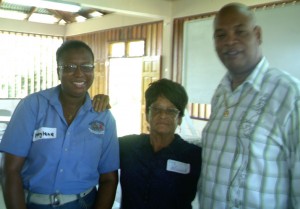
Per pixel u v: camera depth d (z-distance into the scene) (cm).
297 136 117
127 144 170
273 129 123
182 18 650
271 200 124
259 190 125
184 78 627
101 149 157
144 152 163
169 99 158
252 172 126
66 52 144
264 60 139
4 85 927
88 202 155
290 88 123
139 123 780
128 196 163
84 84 147
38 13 902
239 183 129
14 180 141
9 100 396
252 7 520
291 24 458
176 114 161
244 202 128
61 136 145
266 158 124
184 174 159
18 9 859
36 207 144
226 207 133
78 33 976
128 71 819
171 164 159
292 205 123
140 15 667
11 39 929
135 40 770
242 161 129
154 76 711
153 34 721
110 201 162
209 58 576
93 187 159
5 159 143
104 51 879
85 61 145
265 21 489
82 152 149
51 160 143
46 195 144
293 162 120
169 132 161
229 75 150
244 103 134
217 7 579
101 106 158
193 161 162
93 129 153
